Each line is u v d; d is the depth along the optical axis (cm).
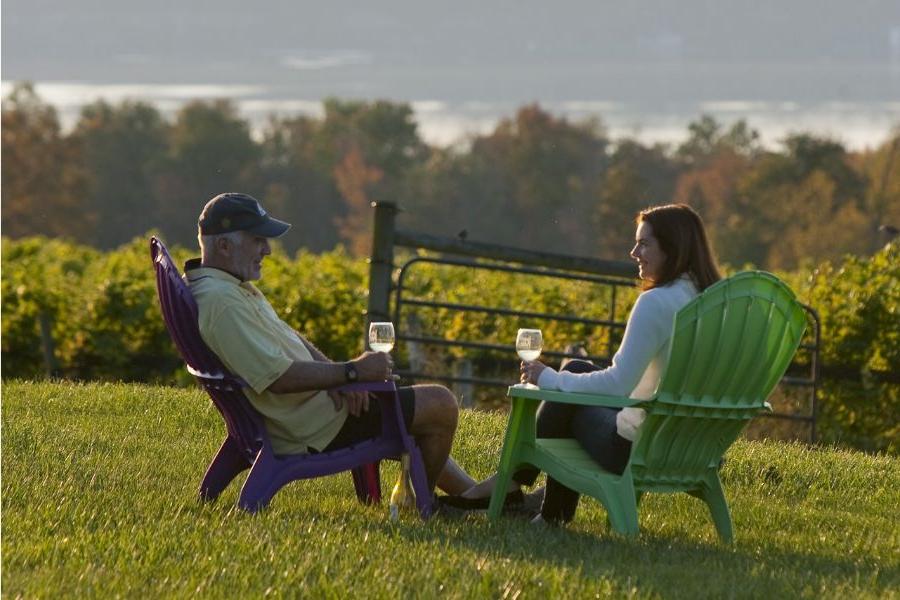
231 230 978
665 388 923
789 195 16612
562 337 3066
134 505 1014
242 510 984
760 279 929
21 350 3188
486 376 3020
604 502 962
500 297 3130
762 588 821
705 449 990
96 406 1617
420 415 1022
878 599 821
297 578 795
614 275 2142
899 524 1193
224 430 1514
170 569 809
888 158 16612
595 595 780
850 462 1495
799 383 2236
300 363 973
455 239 2158
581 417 1021
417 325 2989
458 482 1096
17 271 3259
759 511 1201
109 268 3672
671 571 857
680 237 952
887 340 2684
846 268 2897
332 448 1013
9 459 1198
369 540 909
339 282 3272
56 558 821
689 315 910
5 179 18375
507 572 818
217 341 960
